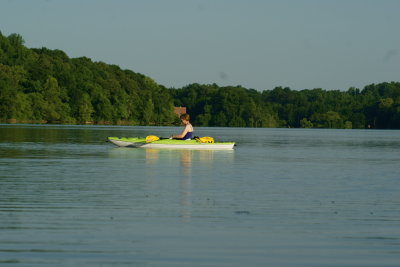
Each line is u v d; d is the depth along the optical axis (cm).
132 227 1605
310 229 1609
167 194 2233
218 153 5016
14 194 2197
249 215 1806
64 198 2103
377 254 1349
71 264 1238
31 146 5597
